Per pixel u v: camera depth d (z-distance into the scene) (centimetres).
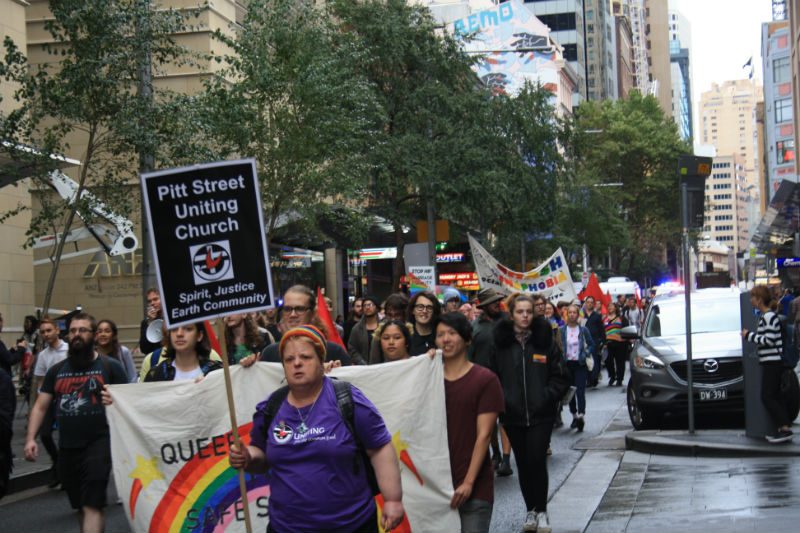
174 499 691
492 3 10675
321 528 496
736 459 1277
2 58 2225
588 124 8225
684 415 1688
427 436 707
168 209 580
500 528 940
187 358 798
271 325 1384
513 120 3684
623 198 8094
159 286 577
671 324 1772
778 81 11238
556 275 2275
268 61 2278
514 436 909
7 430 912
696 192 1503
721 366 1603
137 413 697
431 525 704
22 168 1767
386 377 711
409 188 3628
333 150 2308
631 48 19012
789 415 1541
